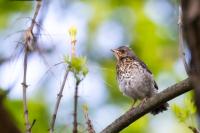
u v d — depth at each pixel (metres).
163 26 15.01
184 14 4.04
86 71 5.64
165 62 14.52
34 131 12.32
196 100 4.08
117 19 15.01
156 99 6.96
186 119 6.44
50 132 5.39
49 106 12.55
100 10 15.03
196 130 6.39
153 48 14.68
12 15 13.90
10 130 6.39
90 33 14.70
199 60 3.98
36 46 6.49
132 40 14.82
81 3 14.83
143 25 14.91
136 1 15.17
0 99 6.50
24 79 5.87
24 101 5.71
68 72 5.64
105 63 14.12
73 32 6.07
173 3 15.22
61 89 5.56
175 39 14.85
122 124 7.21
